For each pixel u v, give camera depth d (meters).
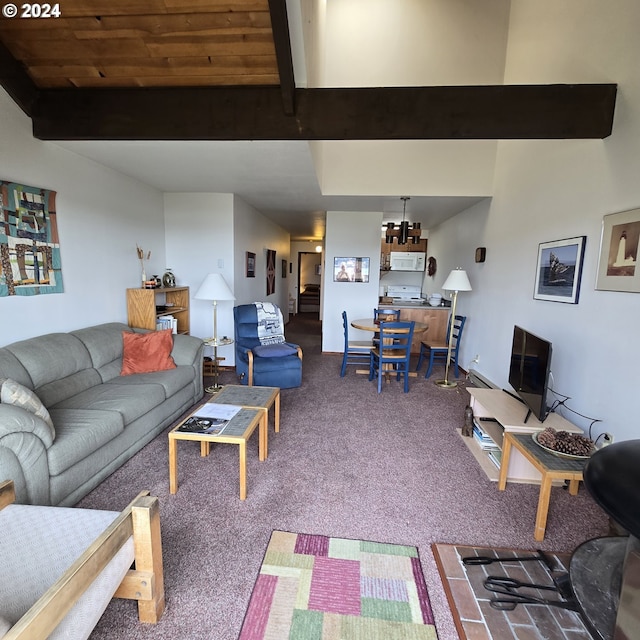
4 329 2.37
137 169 3.38
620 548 1.25
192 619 1.33
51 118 2.46
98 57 2.17
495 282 4.08
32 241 2.55
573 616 1.36
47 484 1.73
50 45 2.12
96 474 2.08
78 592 0.95
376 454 2.57
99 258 3.28
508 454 2.15
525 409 2.47
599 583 1.11
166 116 2.38
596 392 2.36
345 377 4.52
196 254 4.55
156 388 2.71
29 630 0.79
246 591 1.45
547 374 2.11
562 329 2.76
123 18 1.95
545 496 1.73
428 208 5.21
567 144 2.77
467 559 1.62
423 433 2.94
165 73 2.26
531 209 3.31
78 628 0.98
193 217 4.48
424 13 4.14
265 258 6.36
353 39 4.21
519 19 3.68
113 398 2.43
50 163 2.68
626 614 0.92
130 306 3.65
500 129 2.30
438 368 5.18
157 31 2.01
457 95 2.29
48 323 2.72
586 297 2.49
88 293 3.15
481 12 4.06
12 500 1.38
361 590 1.47
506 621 1.34
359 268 5.60
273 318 4.47
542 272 3.07
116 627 1.29
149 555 1.26
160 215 4.38
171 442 2.01
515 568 1.59
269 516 1.89
